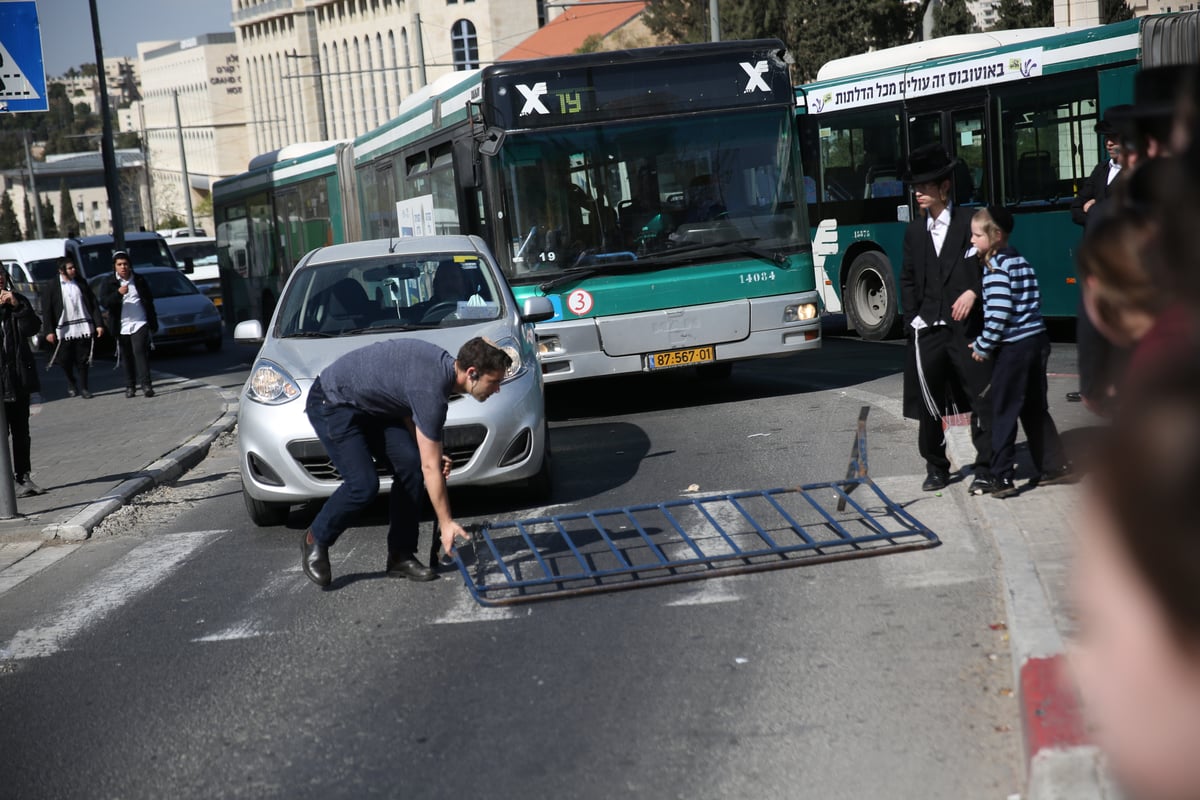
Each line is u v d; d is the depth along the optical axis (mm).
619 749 4395
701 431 11398
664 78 12680
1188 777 879
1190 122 960
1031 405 7539
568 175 12539
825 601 6016
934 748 4180
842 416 11492
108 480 11008
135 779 4516
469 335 8984
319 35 126062
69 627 6723
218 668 5766
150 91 177000
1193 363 876
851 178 18312
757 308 12719
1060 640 4605
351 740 4707
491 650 5695
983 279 7371
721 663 5246
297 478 8352
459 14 108062
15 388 10352
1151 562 877
